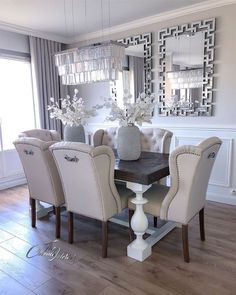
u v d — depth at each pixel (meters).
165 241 2.55
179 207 2.09
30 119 4.84
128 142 2.57
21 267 2.20
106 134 3.64
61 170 2.33
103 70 2.85
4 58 4.31
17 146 2.69
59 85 5.04
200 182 2.17
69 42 5.07
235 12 3.21
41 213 3.17
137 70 4.21
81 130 3.09
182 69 3.74
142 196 2.30
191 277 2.02
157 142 3.09
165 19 3.80
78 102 3.08
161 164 2.42
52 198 2.65
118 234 2.72
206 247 2.43
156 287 1.92
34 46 4.54
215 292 1.86
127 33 4.27
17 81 4.60
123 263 2.22
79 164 2.14
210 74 3.49
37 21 4.00
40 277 2.07
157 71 4.01
